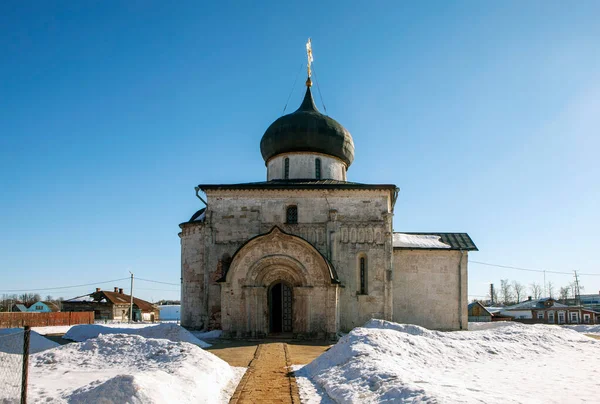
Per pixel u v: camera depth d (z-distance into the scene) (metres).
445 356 24.34
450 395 13.88
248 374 20.39
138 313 84.12
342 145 43.62
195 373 17.62
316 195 38.19
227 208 38.44
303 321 33.75
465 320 42.41
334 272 35.22
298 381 19.12
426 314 42.22
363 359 19.66
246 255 34.75
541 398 15.53
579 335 32.16
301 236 37.66
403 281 42.44
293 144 42.72
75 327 37.69
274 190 38.25
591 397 15.82
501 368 22.36
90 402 13.48
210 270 37.75
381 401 14.32
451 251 43.00
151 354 22.61
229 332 34.03
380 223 37.72
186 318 40.81
